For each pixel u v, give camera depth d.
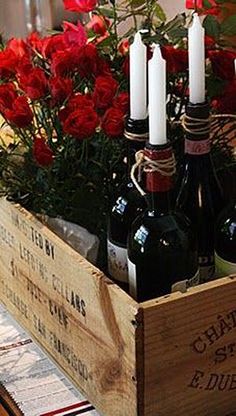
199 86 0.81
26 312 1.02
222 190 0.94
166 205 0.81
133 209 0.87
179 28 0.97
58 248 0.87
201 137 0.84
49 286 0.92
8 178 0.98
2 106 0.91
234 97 0.93
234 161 1.01
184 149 0.91
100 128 0.90
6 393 0.90
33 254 0.95
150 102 0.75
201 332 0.79
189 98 0.84
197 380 0.81
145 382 0.78
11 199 0.99
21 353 0.98
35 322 0.99
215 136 0.98
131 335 0.76
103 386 0.85
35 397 0.89
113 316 0.79
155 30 1.00
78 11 1.00
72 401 0.89
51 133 0.94
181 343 0.78
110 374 0.83
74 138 0.90
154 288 0.83
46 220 0.94
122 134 0.87
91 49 0.92
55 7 1.98
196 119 0.82
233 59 0.93
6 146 1.06
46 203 0.96
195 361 0.80
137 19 1.20
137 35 0.80
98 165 0.95
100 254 0.95
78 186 0.96
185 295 0.76
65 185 0.95
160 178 0.78
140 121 0.82
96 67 0.92
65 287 0.88
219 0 1.00
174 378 0.80
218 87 0.94
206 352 0.80
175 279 0.82
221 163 0.99
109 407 0.85
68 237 0.92
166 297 0.76
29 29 2.10
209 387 0.82
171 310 0.76
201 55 0.80
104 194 0.96
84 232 0.92
